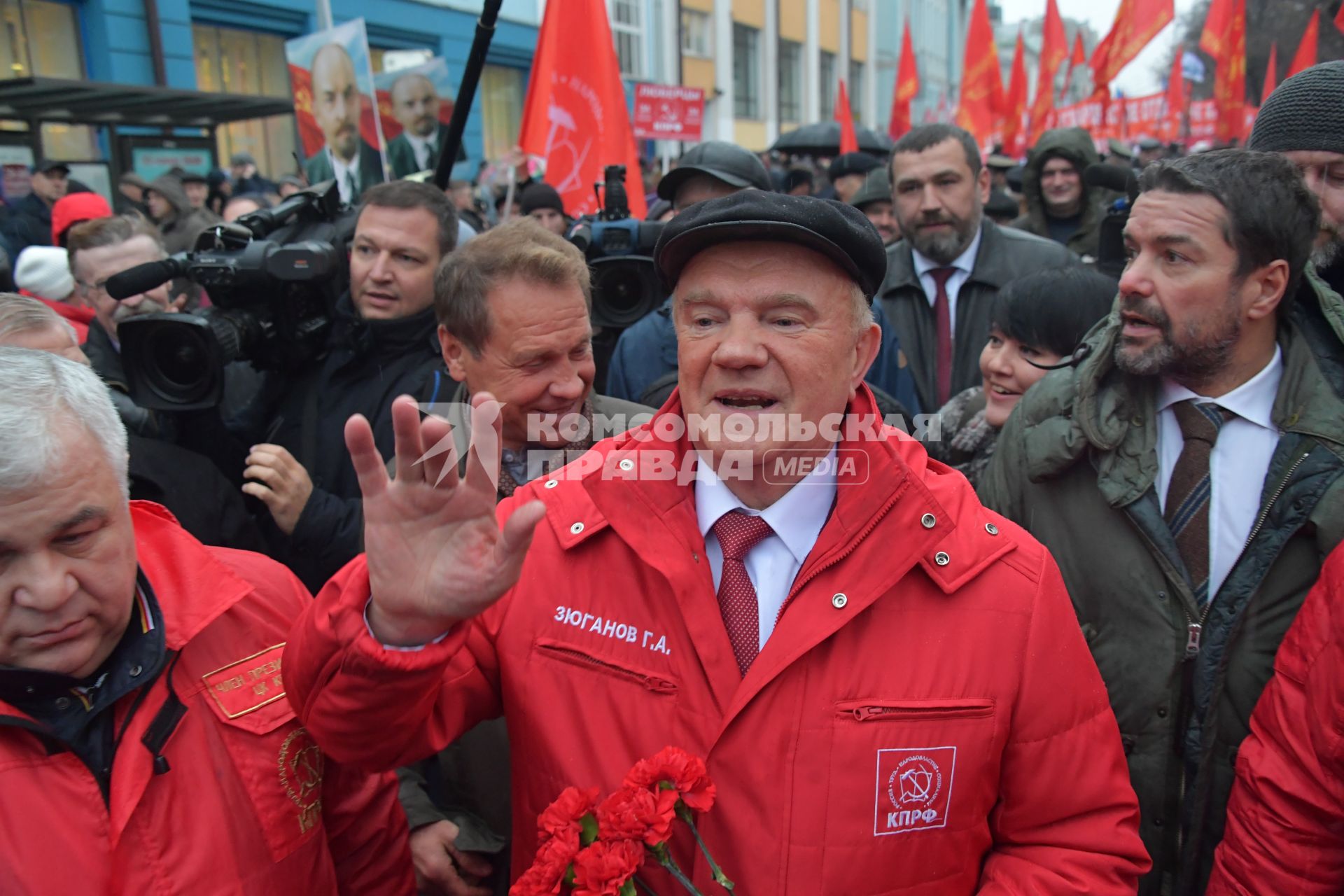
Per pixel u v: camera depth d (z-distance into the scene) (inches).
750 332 42.8
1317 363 62.8
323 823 54.7
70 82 283.9
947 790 44.3
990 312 132.0
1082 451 66.3
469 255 70.1
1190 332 61.2
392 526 39.2
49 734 44.0
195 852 46.0
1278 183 59.4
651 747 45.4
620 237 126.7
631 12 725.9
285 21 490.6
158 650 46.9
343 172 186.7
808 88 1027.9
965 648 45.2
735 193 42.6
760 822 43.6
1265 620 62.0
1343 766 53.9
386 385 95.3
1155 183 62.9
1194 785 63.9
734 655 45.8
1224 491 63.8
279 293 91.7
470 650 48.9
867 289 45.6
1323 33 402.3
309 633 41.3
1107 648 67.0
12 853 42.2
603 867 38.4
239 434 100.9
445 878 60.9
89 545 43.3
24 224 257.3
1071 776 46.7
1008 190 338.0
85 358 69.4
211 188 330.3
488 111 612.4
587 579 48.4
